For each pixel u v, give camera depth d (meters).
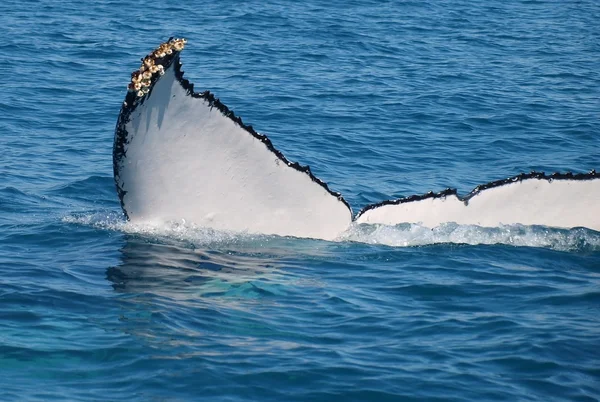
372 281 40.06
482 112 84.44
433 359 33.31
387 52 114.00
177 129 39.47
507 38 130.12
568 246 43.66
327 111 81.81
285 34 120.50
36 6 131.12
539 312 37.81
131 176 40.81
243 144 40.16
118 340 33.72
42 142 67.31
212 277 39.41
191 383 30.98
